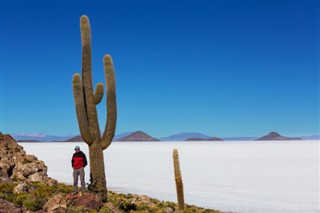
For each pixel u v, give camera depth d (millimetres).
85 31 18172
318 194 32344
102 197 17516
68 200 15188
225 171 55750
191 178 46500
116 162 77062
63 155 100375
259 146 185250
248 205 26672
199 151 131375
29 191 17672
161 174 51875
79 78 17406
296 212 24172
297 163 69938
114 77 18375
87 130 17344
